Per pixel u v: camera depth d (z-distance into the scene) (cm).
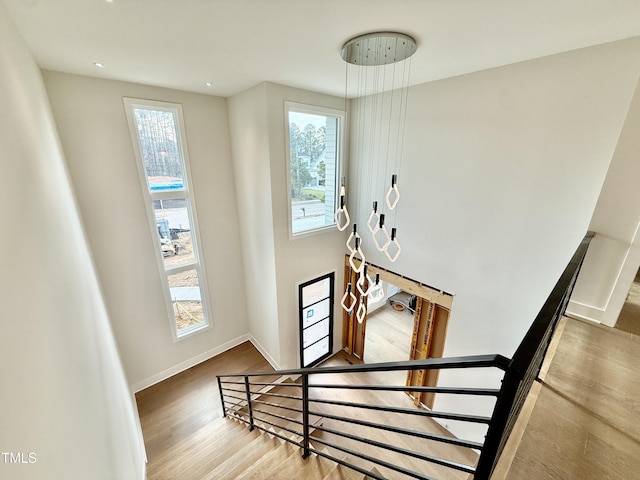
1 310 78
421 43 228
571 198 260
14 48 170
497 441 78
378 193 442
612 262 243
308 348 525
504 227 309
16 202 111
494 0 167
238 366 488
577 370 196
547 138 265
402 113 383
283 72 305
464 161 330
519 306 311
